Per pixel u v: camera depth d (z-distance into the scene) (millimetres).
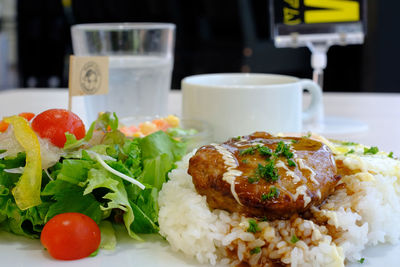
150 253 250
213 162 257
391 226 261
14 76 1017
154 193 276
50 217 260
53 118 286
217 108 375
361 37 473
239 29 902
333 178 254
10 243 258
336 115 531
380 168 279
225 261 246
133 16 935
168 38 462
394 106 580
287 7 471
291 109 380
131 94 435
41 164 263
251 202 238
